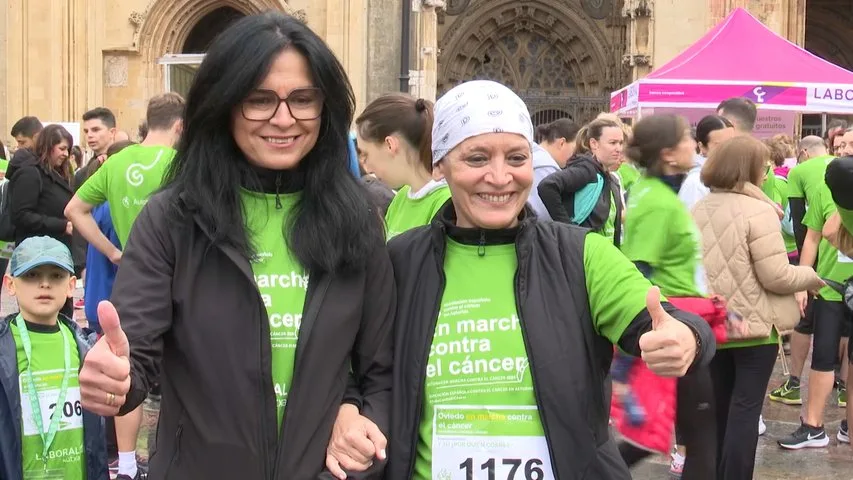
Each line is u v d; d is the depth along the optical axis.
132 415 5.86
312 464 2.76
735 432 5.46
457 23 32.31
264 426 2.72
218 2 24.11
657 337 2.50
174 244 2.77
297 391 2.76
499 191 2.87
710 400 5.06
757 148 5.60
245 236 2.79
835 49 36.34
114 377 2.39
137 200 5.84
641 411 4.15
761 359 5.48
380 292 2.96
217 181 2.79
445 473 2.80
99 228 6.67
